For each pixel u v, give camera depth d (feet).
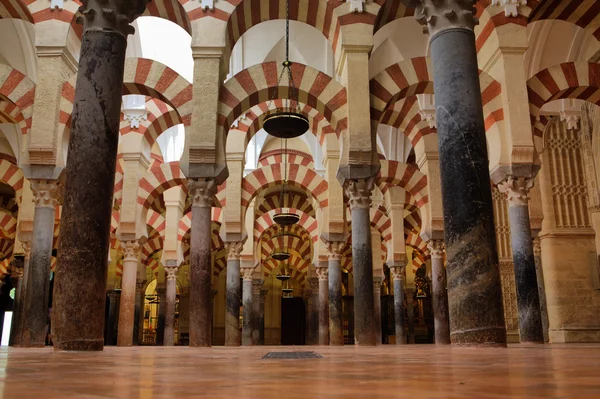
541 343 29.66
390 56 46.57
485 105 31.45
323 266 61.72
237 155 48.34
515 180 30.60
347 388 4.95
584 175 48.75
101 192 16.85
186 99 32.60
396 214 57.00
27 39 44.27
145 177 48.67
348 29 32.27
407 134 42.86
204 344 29.78
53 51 32.24
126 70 32.65
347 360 11.03
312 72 32.37
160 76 32.78
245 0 32.76
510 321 52.95
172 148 65.26
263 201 70.54
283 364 9.45
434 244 43.73
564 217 48.21
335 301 47.88
